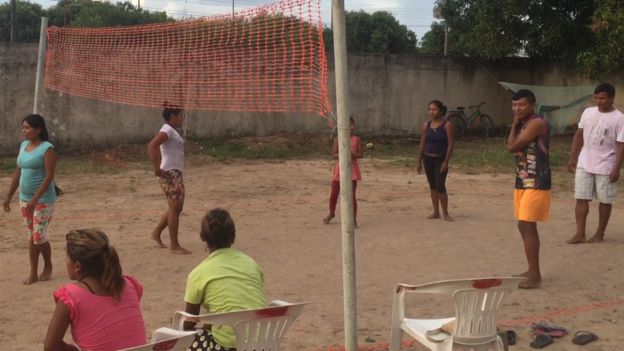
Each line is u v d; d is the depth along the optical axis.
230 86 12.08
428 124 9.27
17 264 7.11
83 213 9.84
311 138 18.98
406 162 15.59
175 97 13.67
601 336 4.96
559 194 11.57
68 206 10.36
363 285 6.38
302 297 5.99
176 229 7.49
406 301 5.87
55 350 3.15
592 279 6.46
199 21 11.85
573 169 7.97
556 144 18.88
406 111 20.97
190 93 13.33
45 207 6.34
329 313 5.55
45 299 5.95
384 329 5.17
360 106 20.20
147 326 5.25
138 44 14.50
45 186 6.19
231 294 3.59
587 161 7.68
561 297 5.93
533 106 5.97
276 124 18.97
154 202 10.77
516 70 22.47
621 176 13.15
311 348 4.78
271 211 10.10
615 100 19.45
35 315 5.53
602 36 17.17
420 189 12.16
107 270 3.17
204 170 14.49
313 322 5.33
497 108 22.52
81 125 16.48
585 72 18.08
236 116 18.44
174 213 7.44
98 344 3.13
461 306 3.66
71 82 14.26
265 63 10.91
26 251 7.66
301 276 6.66
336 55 4.12
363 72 20.12
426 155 9.23
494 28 19.86
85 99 16.45
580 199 7.79
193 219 9.51
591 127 7.61
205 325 3.63
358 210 10.16
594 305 5.71
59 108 16.19
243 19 11.48
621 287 6.21
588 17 18.69
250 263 3.78
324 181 13.18
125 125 17.00
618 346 4.77
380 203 10.76
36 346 4.87
